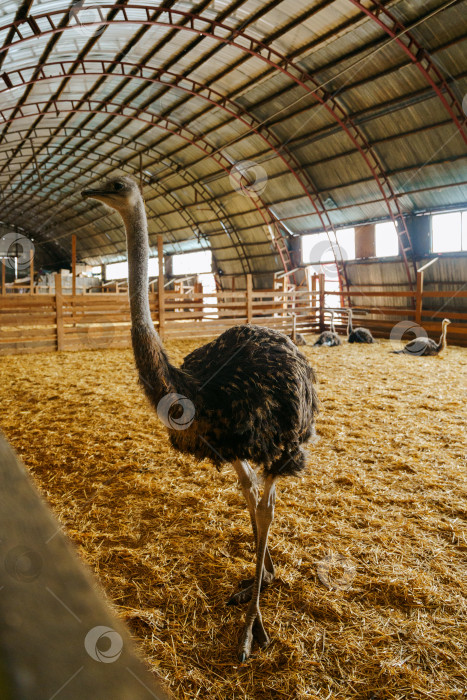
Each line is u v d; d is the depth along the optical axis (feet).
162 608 7.55
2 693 1.08
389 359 31.81
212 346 8.73
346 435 15.48
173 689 6.06
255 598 7.03
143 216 7.70
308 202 65.67
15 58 48.70
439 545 9.16
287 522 9.99
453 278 53.01
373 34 42.19
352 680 6.19
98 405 19.79
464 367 28.40
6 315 34.78
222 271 89.45
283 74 50.60
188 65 53.62
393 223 57.36
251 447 6.94
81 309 38.17
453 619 7.20
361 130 53.26
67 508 10.80
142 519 10.27
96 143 80.38
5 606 1.34
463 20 38.19
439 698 5.92
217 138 67.26
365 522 10.02
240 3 42.09
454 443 14.60
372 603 7.61
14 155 83.61
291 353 8.05
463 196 49.88
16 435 15.84
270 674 6.31
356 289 64.54
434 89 42.63
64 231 130.41
